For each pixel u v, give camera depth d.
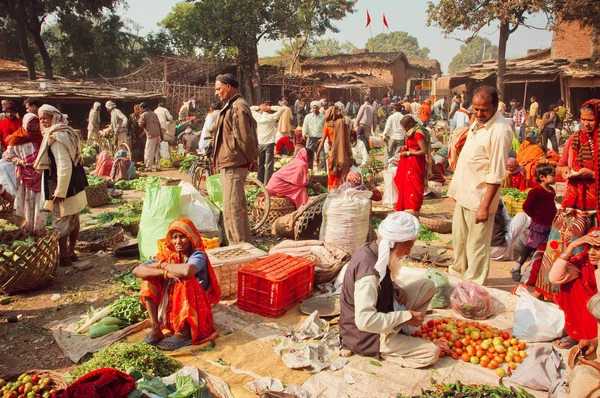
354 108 30.62
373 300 3.98
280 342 4.50
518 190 9.66
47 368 4.16
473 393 3.63
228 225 6.59
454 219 6.07
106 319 4.73
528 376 3.88
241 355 4.32
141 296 4.41
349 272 4.20
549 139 17.84
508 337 4.55
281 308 5.10
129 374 3.67
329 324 4.87
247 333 4.74
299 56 47.25
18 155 6.84
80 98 21.48
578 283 4.27
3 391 3.41
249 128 6.35
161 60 33.41
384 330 3.98
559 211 5.11
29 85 23.56
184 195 6.79
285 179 8.30
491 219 5.76
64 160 5.96
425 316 5.14
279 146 13.66
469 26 27.12
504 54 28.05
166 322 4.47
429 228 8.34
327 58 46.78
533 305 4.71
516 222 6.91
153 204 6.48
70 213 6.23
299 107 28.19
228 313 5.15
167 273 4.30
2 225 7.50
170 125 17.36
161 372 3.96
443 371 4.12
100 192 9.91
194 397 3.59
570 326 4.39
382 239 4.02
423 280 4.68
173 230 4.43
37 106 7.45
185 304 4.36
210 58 34.03
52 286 5.90
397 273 4.18
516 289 5.63
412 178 7.64
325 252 6.09
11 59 38.28
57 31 47.28
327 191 10.52
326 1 38.72
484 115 5.52
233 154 6.37
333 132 9.32
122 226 8.03
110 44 40.47
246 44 33.41
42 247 5.66
